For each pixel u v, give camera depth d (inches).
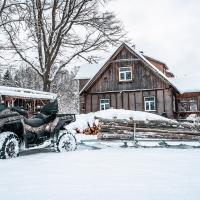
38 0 812.6
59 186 152.2
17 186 154.5
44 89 856.9
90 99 1146.0
